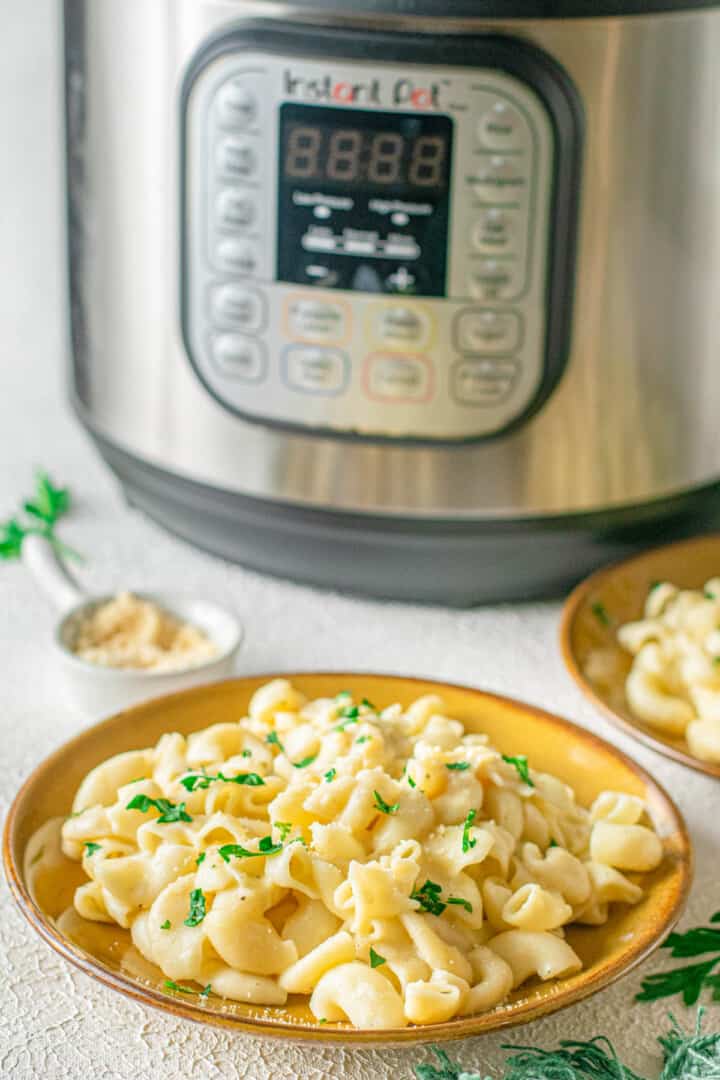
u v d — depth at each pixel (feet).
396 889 2.45
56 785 2.82
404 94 3.22
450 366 3.43
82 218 3.84
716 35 3.30
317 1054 2.45
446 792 2.67
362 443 3.52
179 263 3.57
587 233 3.37
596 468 3.59
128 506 4.42
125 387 3.84
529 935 2.52
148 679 3.30
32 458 4.74
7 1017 2.51
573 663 3.28
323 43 3.22
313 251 3.39
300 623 3.76
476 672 3.58
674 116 3.33
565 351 3.45
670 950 2.70
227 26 3.30
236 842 2.56
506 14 3.15
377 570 3.76
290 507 3.65
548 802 2.81
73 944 2.36
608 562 3.85
